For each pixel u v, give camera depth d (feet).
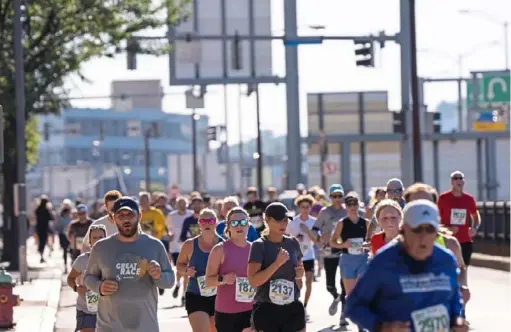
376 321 50.80
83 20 239.71
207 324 92.63
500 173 428.97
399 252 50.90
